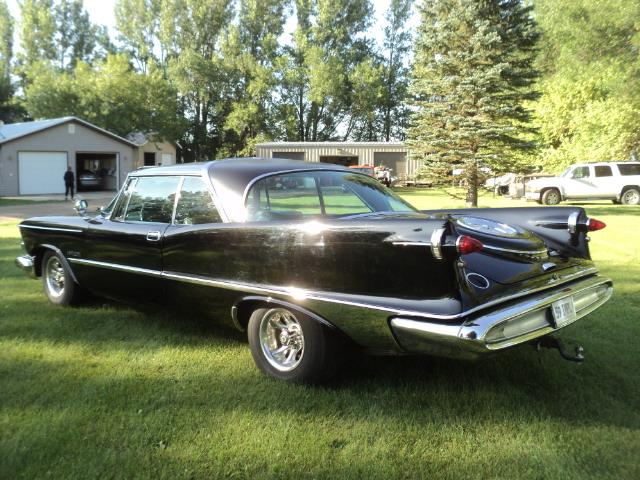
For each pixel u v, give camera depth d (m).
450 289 2.60
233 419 2.91
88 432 2.78
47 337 4.29
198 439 2.71
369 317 2.83
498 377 3.43
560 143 28.34
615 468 2.42
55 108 37.12
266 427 2.82
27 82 56.16
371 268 2.83
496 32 16.98
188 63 47.91
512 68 17.34
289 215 3.68
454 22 17.95
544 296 2.86
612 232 10.48
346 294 2.93
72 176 25.69
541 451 2.57
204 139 52.34
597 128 24.05
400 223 2.76
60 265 5.20
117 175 33.44
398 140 54.84
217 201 3.68
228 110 51.06
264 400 3.13
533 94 17.75
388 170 36.12
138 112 38.62
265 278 3.28
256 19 50.69
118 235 4.29
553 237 3.49
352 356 3.27
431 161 18.34
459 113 17.77
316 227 3.04
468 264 2.78
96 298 5.33
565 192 20.47
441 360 3.71
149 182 4.26
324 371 3.19
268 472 2.43
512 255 3.02
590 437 2.69
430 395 3.18
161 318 4.79
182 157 53.28
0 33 57.56
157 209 4.14
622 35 22.84
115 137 33.03
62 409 3.04
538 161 26.33
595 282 3.26
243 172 3.74
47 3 55.25
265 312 3.39
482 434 2.74
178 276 3.80
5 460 2.52
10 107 57.41
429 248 2.61
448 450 2.59
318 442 2.67
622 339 4.09
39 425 2.86
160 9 52.25
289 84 49.53
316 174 3.95
